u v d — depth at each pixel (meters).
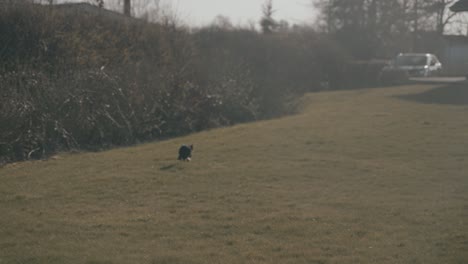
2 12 14.58
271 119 17.98
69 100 12.74
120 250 6.17
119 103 13.83
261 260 5.85
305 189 8.73
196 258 5.92
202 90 16.30
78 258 5.94
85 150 12.48
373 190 8.62
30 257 5.98
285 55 28.73
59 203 8.05
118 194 8.51
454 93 25.09
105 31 17.09
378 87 32.06
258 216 7.36
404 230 6.76
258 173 9.80
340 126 15.41
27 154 11.53
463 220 7.09
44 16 15.27
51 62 14.89
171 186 8.97
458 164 10.39
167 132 14.82
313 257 5.92
